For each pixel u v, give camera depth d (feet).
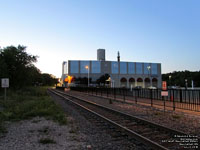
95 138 20.51
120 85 308.60
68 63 292.81
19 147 17.47
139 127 25.12
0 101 54.39
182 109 41.73
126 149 16.90
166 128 22.67
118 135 21.33
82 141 19.45
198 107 43.09
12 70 111.24
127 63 317.42
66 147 17.53
